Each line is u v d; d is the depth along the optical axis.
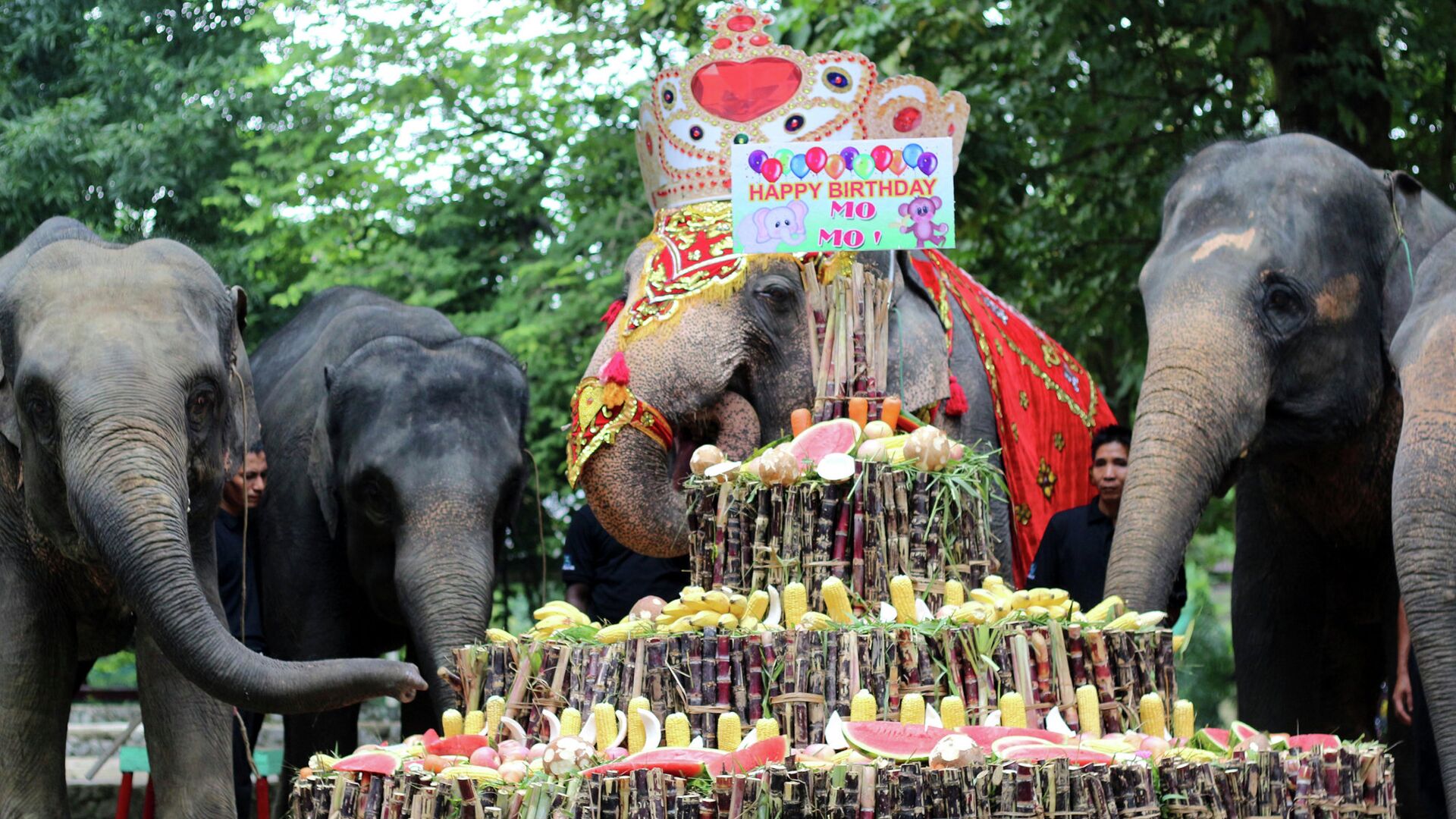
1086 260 12.24
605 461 6.18
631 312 6.31
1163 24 10.84
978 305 7.30
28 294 5.94
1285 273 6.50
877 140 5.40
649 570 7.75
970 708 4.05
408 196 15.80
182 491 5.57
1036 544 6.98
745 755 3.75
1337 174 6.73
